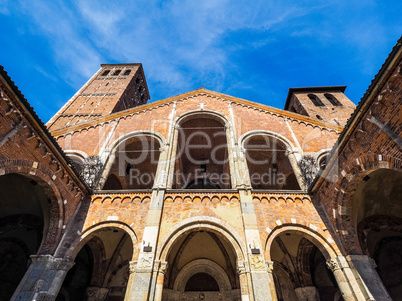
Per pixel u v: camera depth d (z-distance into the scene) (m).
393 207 12.22
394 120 8.03
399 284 13.45
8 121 8.67
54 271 10.30
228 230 11.66
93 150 17.16
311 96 34.09
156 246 10.95
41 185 10.91
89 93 33.59
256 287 9.61
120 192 13.57
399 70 7.62
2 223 12.28
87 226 12.05
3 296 14.69
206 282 17.12
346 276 10.18
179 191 13.48
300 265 16.14
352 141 10.29
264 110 21.38
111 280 16.02
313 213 12.67
